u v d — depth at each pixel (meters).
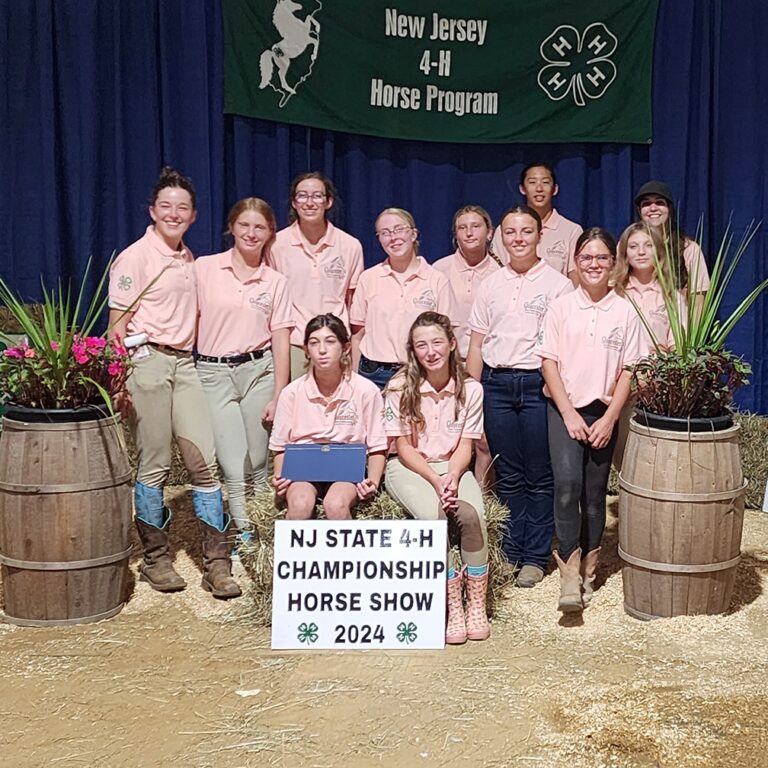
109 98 5.25
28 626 3.40
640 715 2.70
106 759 2.50
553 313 3.67
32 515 3.30
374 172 5.70
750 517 4.77
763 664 3.09
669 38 5.73
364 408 3.59
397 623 3.26
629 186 5.80
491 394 3.86
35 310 4.96
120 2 5.16
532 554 3.92
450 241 5.81
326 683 2.96
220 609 3.58
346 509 3.38
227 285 3.88
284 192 5.52
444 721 2.70
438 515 3.38
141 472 3.74
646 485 3.41
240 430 3.93
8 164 5.24
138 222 5.38
